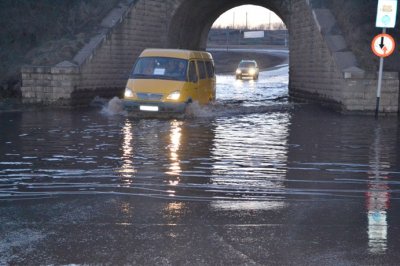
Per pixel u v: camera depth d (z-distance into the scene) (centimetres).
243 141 1245
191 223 631
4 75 2258
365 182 860
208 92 1959
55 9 2572
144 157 1034
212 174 898
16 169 919
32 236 580
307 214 677
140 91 1712
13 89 2198
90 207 695
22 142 1188
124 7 2478
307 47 2431
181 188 802
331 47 2086
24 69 2033
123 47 2434
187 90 1733
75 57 2152
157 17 2712
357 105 1856
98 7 2512
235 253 536
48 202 717
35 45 2408
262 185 830
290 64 2773
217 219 649
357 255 536
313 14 2320
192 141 1230
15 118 1641
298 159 1040
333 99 2025
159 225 622
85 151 1086
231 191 789
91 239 571
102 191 780
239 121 1639
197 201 731
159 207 698
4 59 2341
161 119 1669
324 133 1395
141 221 637
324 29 2216
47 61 2166
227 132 1390
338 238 586
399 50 2045
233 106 2119
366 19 2217
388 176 905
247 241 571
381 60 1783
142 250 541
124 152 1082
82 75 2100
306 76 2445
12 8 2567
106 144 1172
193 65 1830
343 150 1144
